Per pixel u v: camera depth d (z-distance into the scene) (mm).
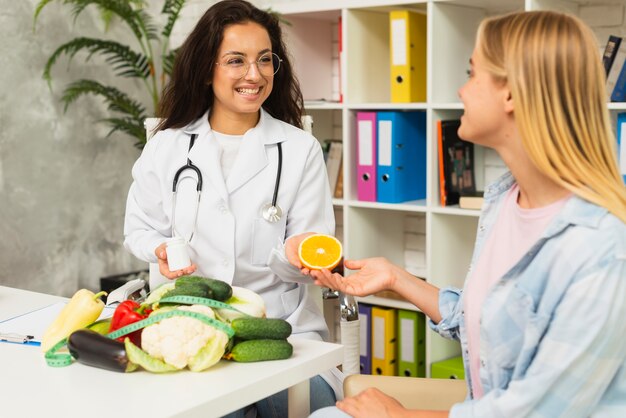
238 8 2201
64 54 3754
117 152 4031
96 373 1441
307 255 1745
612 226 1234
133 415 1243
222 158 2248
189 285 1530
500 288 1348
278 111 2418
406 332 3299
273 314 2217
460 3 3012
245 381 1391
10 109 3572
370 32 3301
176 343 1406
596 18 2959
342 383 1936
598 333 1210
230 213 2166
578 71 1250
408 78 3131
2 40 3523
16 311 1917
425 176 3312
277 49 2336
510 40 1293
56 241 3797
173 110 2301
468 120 1371
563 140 1261
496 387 1361
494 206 1523
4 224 3590
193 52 2199
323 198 2312
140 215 2334
